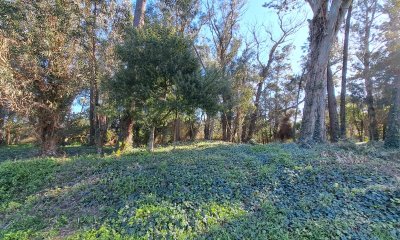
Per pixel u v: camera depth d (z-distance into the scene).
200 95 8.95
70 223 4.66
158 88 9.41
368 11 19.55
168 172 6.13
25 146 16.39
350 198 5.05
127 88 9.20
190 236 4.05
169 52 9.09
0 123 13.30
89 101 14.62
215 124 25.92
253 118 25.06
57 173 7.03
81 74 11.55
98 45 12.23
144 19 13.05
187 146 12.84
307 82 10.84
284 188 5.57
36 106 10.54
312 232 4.11
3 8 10.16
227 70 20.39
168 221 4.33
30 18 10.45
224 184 5.56
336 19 10.18
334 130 15.09
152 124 10.47
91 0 12.06
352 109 29.86
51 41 10.42
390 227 4.21
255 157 7.48
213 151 8.92
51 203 5.52
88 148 14.58
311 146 9.38
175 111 9.83
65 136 13.52
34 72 10.22
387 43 18.88
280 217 4.52
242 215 4.59
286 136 26.77
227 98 12.34
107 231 4.20
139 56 9.06
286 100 27.31
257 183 5.72
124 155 8.88
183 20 18.77
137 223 4.30
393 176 6.05
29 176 6.91
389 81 19.66
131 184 5.59
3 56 9.40
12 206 5.57
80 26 11.36
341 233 4.07
